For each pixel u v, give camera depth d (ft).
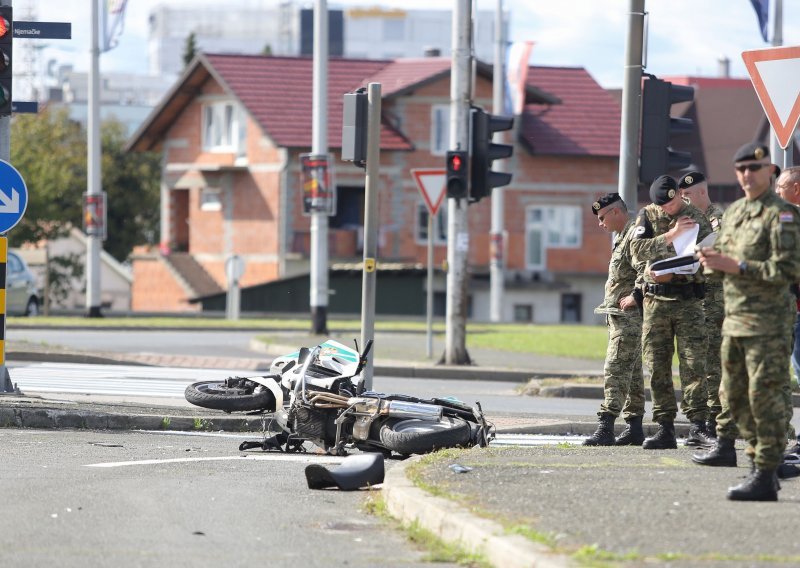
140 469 138.92
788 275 104.58
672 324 143.74
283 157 621.31
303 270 627.05
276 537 104.58
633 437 153.28
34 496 119.14
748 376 108.58
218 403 164.86
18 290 453.17
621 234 152.76
